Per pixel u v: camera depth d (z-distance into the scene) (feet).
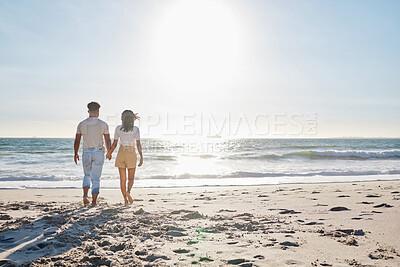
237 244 8.65
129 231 10.21
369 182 33.40
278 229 10.52
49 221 11.84
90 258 7.47
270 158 73.20
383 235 9.42
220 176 42.45
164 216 13.33
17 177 37.76
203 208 16.06
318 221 11.85
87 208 15.49
